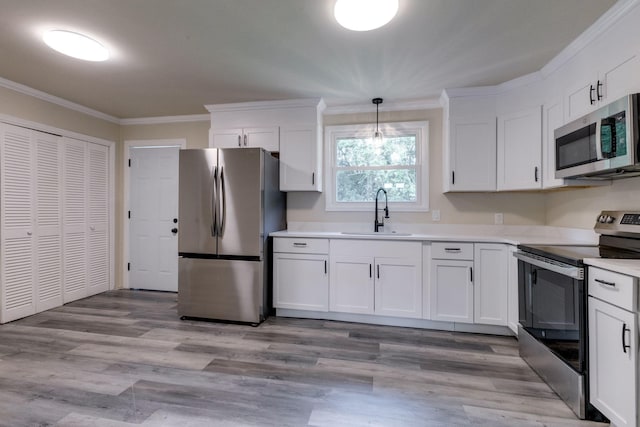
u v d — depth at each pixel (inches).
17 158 121.6
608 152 66.5
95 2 71.1
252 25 80.1
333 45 89.6
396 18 76.6
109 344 100.2
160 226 165.9
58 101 135.0
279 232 130.5
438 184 135.2
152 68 104.7
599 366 61.6
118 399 71.2
